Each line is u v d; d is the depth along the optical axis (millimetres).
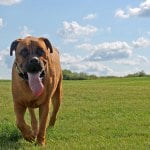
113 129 11109
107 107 16719
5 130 9992
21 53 8602
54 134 10133
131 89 28391
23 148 8664
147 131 10781
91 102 18875
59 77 10938
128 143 9172
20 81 8742
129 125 11828
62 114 14328
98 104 17938
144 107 16828
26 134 9125
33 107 9250
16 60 8734
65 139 9766
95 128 11227
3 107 16656
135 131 10734
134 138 9812
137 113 14750
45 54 8789
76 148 8555
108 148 8609
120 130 10938
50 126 11328
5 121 12312
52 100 11375
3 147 8711
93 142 9289
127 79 59188
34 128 10188
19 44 8734
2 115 14141
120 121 12625
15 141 9438
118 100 19891
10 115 14141
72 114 14359
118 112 15094
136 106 17172
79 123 12195
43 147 8688
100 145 8875
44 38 9172
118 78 64938
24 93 8844
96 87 30656
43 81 8891
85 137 9914
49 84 9055
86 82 47188
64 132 10594
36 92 8289
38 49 8688
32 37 8977
